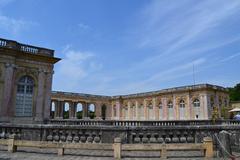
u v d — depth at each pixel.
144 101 52.53
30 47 24.25
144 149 8.31
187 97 43.16
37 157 8.38
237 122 20.81
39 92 24.58
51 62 25.77
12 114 22.67
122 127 10.16
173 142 10.05
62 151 8.83
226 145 8.77
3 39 22.50
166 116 46.91
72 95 53.44
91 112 61.25
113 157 8.51
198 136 10.13
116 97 59.22
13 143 9.36
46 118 24.27
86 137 10.47
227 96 44.81
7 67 22.53
